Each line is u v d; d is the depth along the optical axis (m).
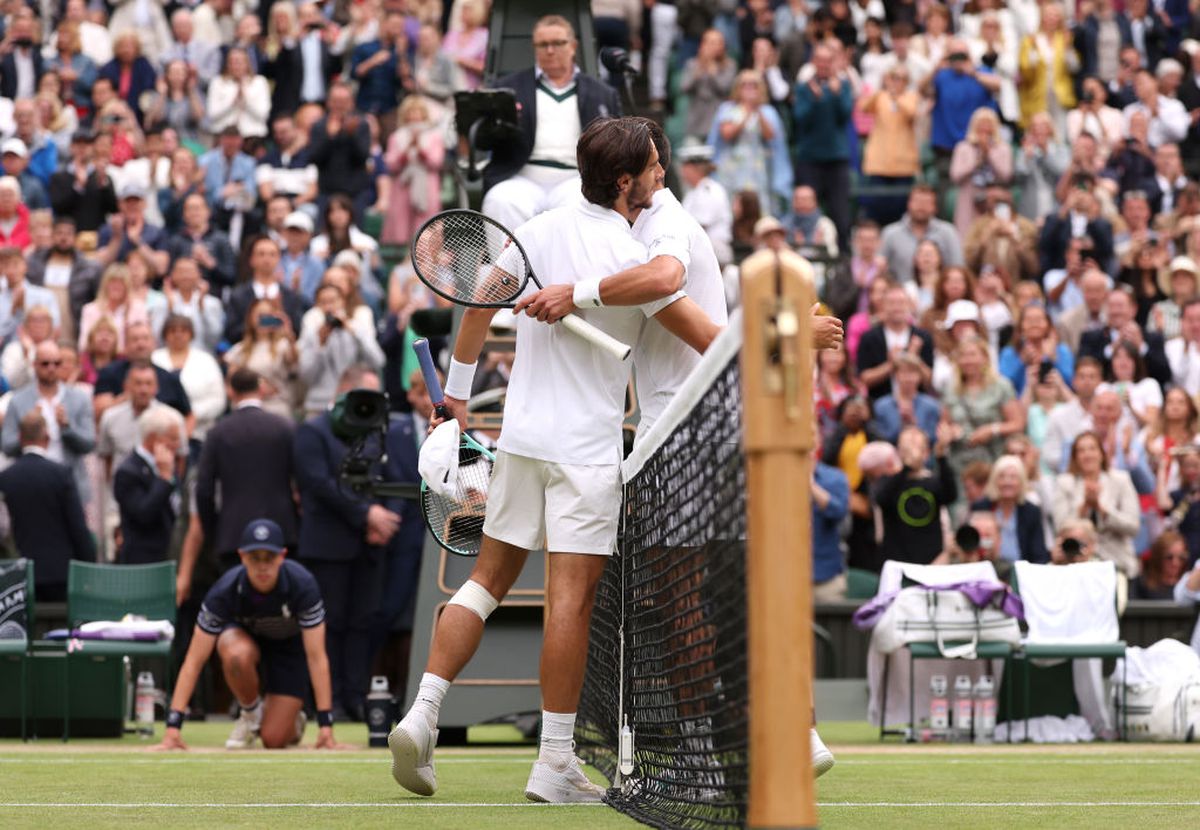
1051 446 18.41
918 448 16.42
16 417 17.30
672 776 6.56
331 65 25.86
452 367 7.70
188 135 24.95
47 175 23.17
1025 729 14.20
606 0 24.92
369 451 13.66
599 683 8.90
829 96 23.42
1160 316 21.47
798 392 4.34
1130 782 9.01
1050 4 25.92
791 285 4.36
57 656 14.16
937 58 25.34
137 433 17.62
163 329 19.55
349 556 15.72
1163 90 26.25
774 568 4.32
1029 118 25.64
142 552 16.48
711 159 22.03
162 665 16.58
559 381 7.23
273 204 21.80
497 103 12.20
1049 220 22.22
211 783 8.59
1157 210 24.53
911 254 21.73
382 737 12.52
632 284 6.96
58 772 9.45
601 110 12.59
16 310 19.95
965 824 6.61
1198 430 18.97
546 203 12.31
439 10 26.30
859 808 7.38
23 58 25.06
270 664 12.76
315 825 6.36
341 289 18.62
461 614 7.41
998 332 20.16
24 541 16.38
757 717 4.30
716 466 5.52
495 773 9.40
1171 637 16.52
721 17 25.92
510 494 7.34
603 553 7.30
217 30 26.84
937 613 14.08
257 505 15.69
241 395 15.92
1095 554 16.66
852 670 16.86
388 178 23.06
